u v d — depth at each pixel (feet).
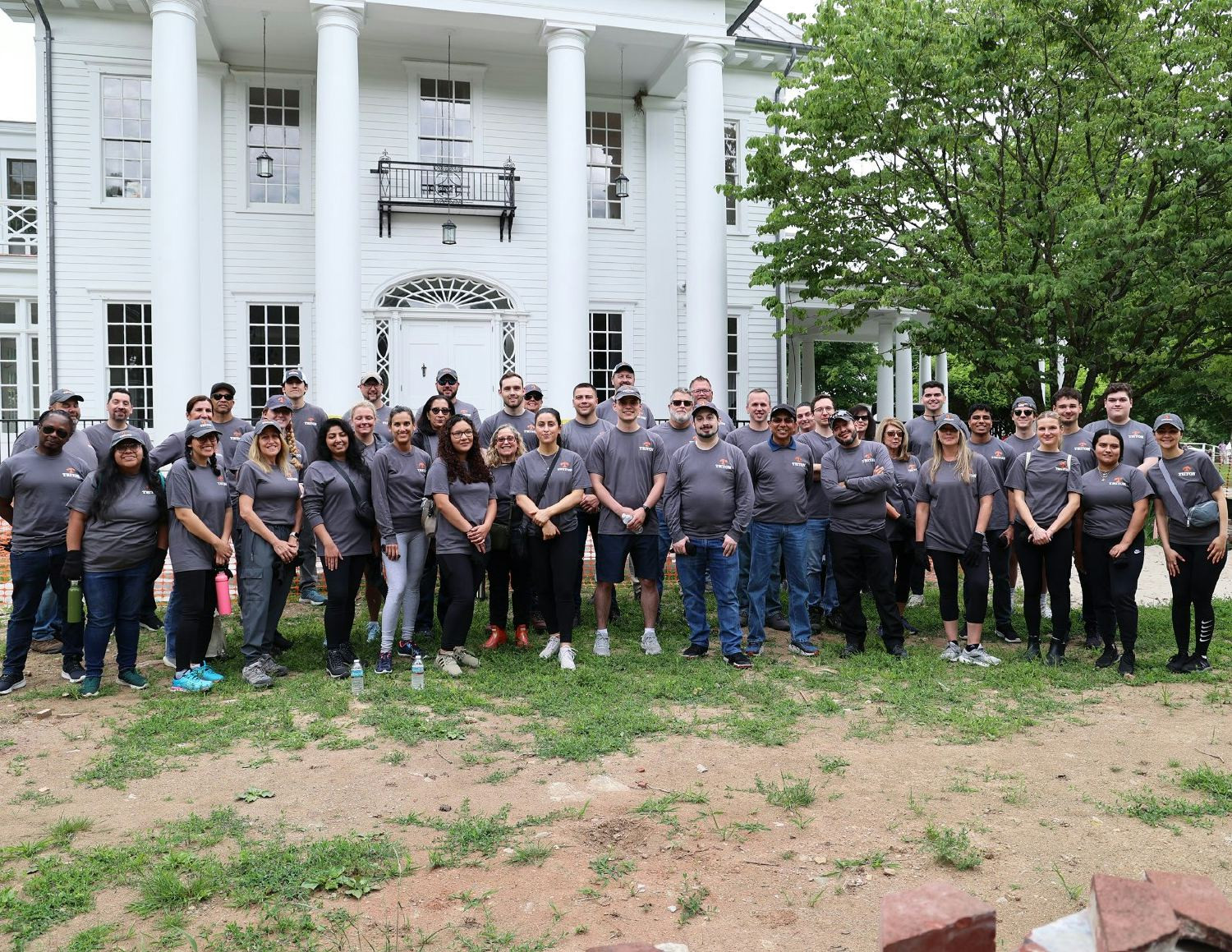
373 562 27.37
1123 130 46.52
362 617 31.76
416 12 51.85
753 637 27.61
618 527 26.55
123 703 22.45
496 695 22.71
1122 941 5.48
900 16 47.88
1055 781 16.98
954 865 13.56
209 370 55.42
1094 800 16.05
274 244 56.70
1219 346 53.21
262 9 51.31
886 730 20.07
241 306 56.08
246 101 56.44
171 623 25.80
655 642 27.22
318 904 12.59
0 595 34.65
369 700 22.26
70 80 54.49
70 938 11.78
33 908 12.39
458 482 25.03
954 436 26.12
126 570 23.59
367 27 54.39
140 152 56.03
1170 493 24.70
